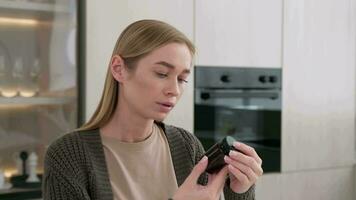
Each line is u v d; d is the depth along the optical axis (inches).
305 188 104.9
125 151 36.6
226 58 91.9
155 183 36.8
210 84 90.1
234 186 36.4
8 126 80.2
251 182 35.3
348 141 110.6
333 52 106.2
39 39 80.6
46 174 34.9
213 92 90.7
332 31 105.7
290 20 99.7
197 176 34.3
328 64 105.7
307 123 103.8
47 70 80.6
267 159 99.0
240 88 94.0
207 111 90.4
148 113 34.7
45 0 78.0
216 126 91.6
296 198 103.7
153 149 37.9
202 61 89.1
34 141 81.0
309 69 103.0
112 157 36.2
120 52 35.1
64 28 79.2
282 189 101.4
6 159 80.0
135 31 34.8
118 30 80.2
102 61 79.1
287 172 102.0
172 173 38.0
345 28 107.7
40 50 80.8
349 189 111.9
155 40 33.5
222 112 92.1
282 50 99.0
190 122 88.4
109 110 37.1
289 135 101.5
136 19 81.8
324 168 107.5
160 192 36.8
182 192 33.8
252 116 96.0
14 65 80.3
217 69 90.8
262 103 97.1
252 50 95.0
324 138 106.7
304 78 102.4
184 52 33.9
